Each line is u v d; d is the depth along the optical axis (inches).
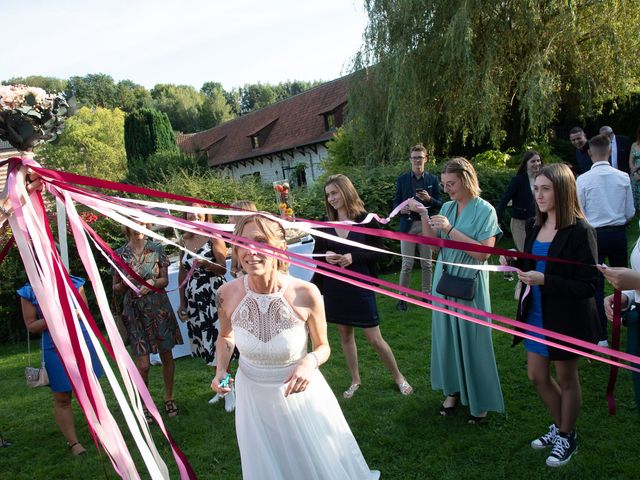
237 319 88.0
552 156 436.5
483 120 426.0
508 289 235.6
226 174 390.9
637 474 104.5
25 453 139.9
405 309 230.5
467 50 416.5
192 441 136.9
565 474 107.1
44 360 130.4
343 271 79.4
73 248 271.7
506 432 124.6
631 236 302.8
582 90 457.1
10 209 69.4
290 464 85.4
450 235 123.0
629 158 275.7
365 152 508.1
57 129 75.3
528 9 419.5
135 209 76.0
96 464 130.4
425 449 121.2
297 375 82.6
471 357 124.9
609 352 74.3
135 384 72.5
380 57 477.7
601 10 433.1
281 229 89.5
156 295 150.0
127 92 2839.6
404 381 150.9
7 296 279.4
